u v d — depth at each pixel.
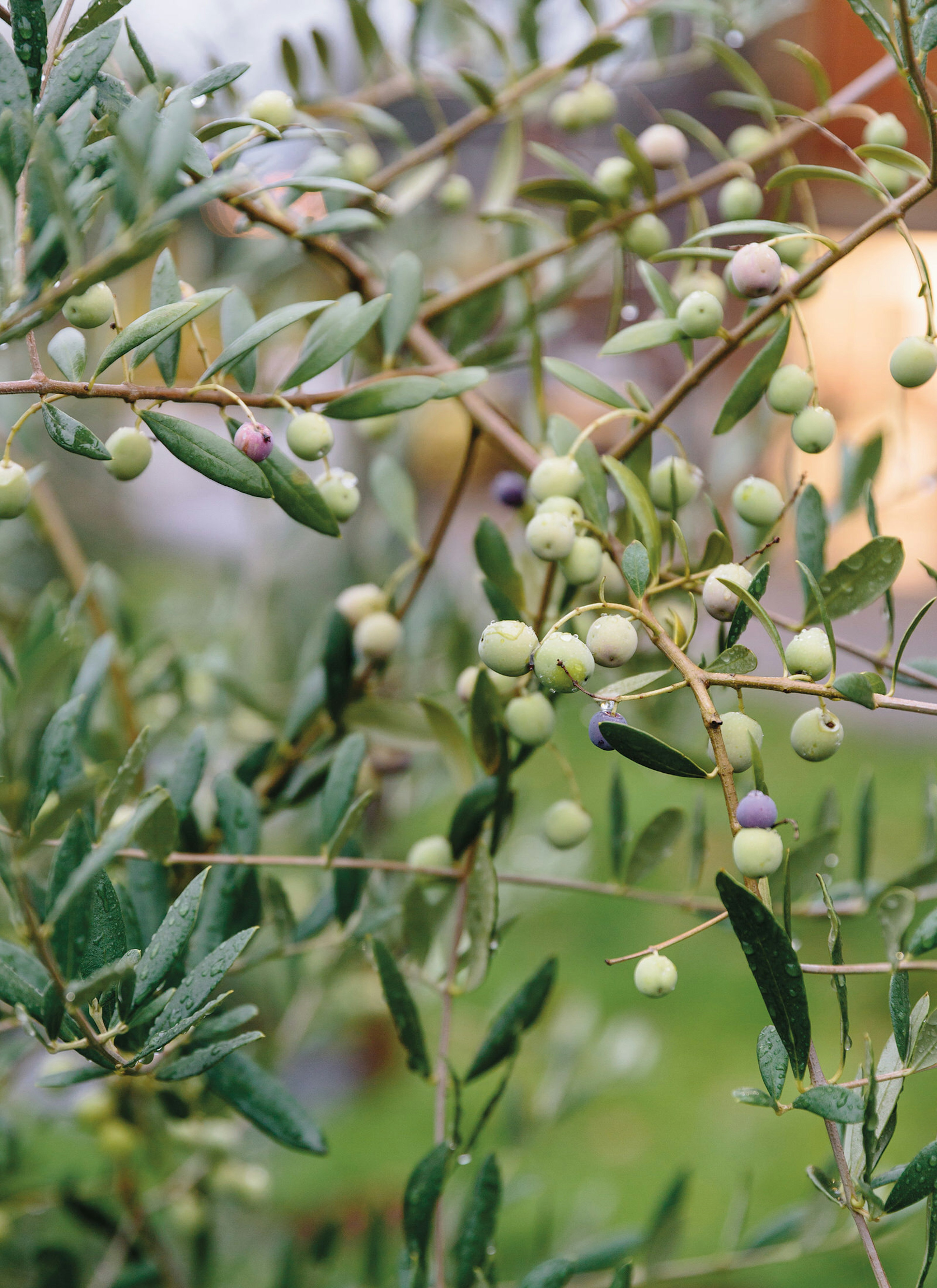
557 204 1.44
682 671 1.22
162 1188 1.52
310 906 1.46
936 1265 2.29
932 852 1.39
